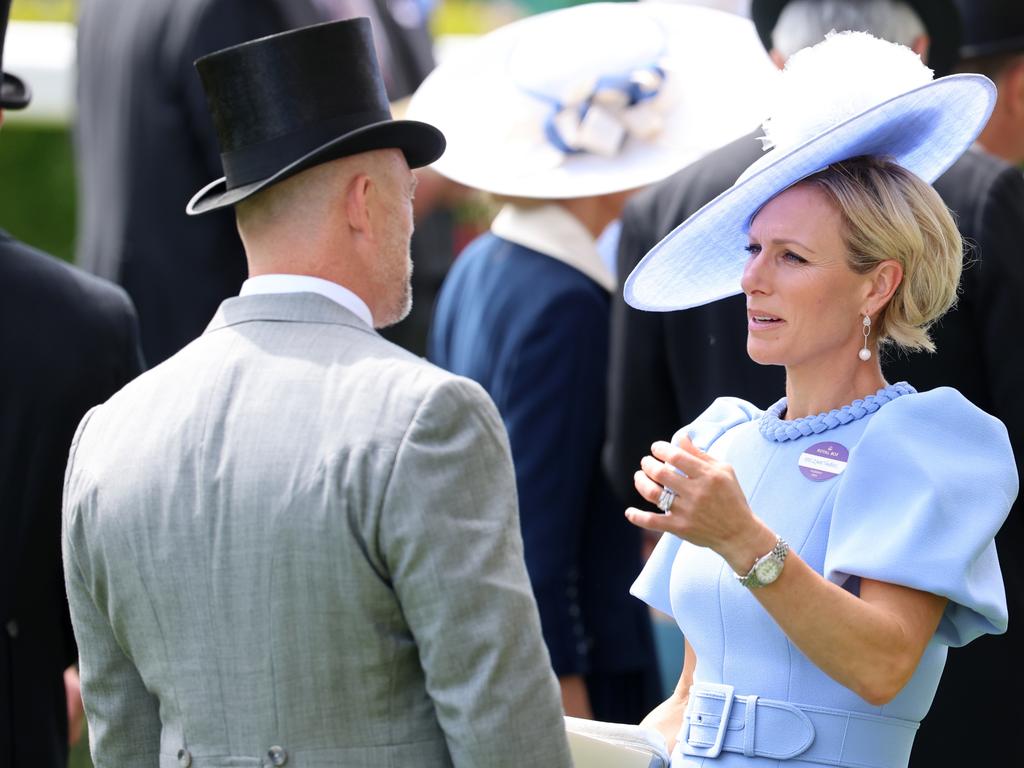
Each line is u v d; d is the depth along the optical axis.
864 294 9.35
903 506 8.89
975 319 12.27
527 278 15.90
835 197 9.19
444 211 22.25
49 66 21.94
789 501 9.38
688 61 16.91
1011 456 9.17
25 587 12.91
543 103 16.73
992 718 12.50
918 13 13.09
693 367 13.84
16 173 23.64
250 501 8.85
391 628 8.88
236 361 9.28
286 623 8.77
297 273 9.43
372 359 9.11
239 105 9.47
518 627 8.77
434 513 8.65
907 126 9.38
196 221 17.80
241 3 17.66
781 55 13.28
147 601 9.17
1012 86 15.14
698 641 9.75
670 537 10.41
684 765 9.55
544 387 15.38
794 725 9.20
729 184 13.52
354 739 8.86
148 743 9.81
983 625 9.10
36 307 12.98
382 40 20.89
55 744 13.22
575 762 9.62
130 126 17.88
